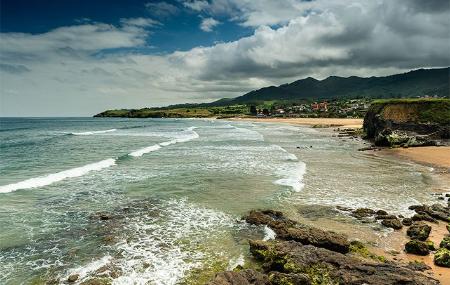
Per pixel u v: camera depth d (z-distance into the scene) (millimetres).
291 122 147000
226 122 164000
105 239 15867
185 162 35812
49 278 12484
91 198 22328
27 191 23875
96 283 11945
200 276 12602
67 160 37344
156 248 14977
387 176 29562
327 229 17172
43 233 16547
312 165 34625
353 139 66312
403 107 60188
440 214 19062
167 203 21344
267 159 37906
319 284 11312
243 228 17250
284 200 22016
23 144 54188
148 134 77312
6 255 14242
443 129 53938
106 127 115438
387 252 14680
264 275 11773
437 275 12539
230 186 25438
